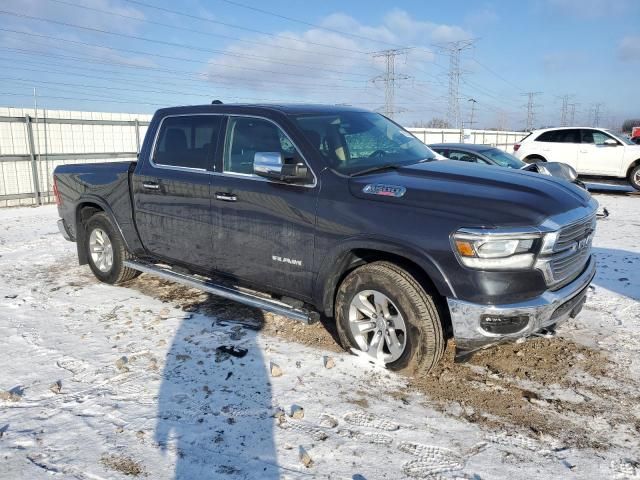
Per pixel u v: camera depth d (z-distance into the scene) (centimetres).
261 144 433
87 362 405
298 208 396
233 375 381
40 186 1465
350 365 394
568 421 325
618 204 1291
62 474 277
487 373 384
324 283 393
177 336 450
